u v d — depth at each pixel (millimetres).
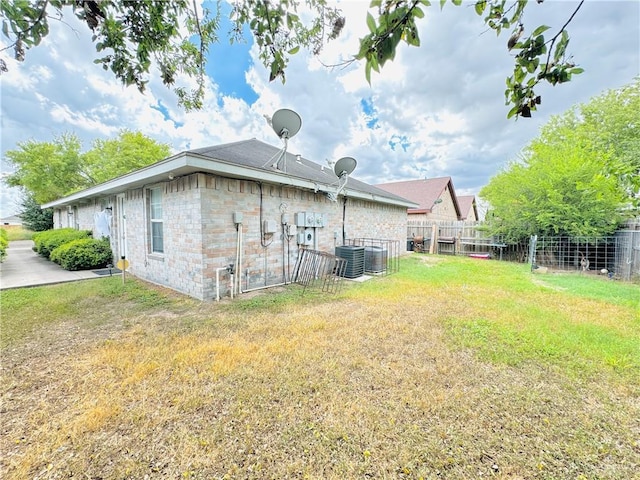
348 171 7051
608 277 7285
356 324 3658
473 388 2262
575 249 8734
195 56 2551
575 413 1979
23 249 13547
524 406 2049
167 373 2439
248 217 5309
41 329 3426
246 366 2561
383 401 2092
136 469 1531
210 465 1559
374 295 5184
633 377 2418
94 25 1849
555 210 8648
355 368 2553
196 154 3980
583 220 8211
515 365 2629
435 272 7719
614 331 3420
